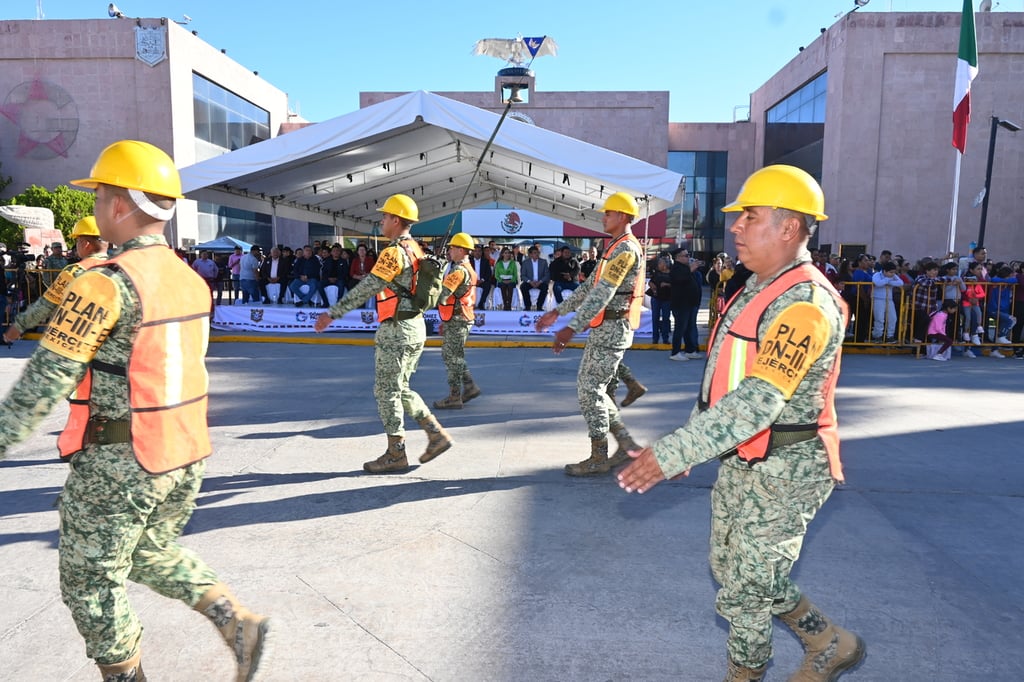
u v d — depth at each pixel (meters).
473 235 23.23
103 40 26.69
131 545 1.97
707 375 2.11
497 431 5.89
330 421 6.16
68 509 1.92
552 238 25.03
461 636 2.74
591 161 10.04
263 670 2.00
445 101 9.86
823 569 3.36
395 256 4.38
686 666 2.57
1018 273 11.66
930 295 11.20
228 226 30.56
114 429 1.89
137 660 2.06
